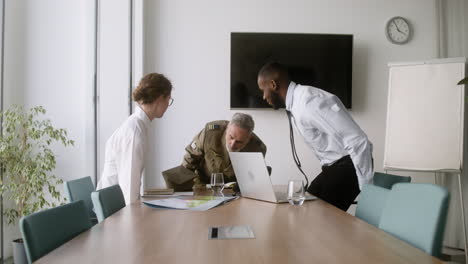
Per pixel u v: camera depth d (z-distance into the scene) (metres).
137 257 1.01
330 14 4.41
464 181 4.13
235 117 2.52
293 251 1.06
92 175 4.14
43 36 4.09
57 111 4.11
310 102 2.53
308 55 4.32
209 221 1.47
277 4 4.38
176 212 1.65
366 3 4.42
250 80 4.29
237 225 1.40
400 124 3.98
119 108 4.20
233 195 2.18
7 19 3.81
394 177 2.75
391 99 4.05
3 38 3.44
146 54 4.32
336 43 4.32
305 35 4.30
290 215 1.59
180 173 2.46
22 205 3.37
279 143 4.36
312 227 1.37
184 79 4.34
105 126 4.19
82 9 4.14
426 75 3.91
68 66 4.12
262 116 4.36
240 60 4.28
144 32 4.30
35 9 4.08
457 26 4.25
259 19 4.38
